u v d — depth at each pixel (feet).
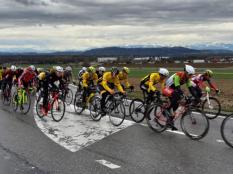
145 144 26.76
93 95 39.37
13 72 54.65
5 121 37.86
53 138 29.01
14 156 23.41
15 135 30.27
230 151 24.68
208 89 41.98
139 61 417.49
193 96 30.83
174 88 31.09
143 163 21.74
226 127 26.04
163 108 31.19
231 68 278.05
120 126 34.63
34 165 21.39
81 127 34.17
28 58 454.81
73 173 19.86
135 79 142.72
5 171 20.29
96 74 44.39
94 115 38.65
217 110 41.73
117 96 37.01
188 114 29.22
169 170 20.36
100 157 23.12
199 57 536.83
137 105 37.83
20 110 45.73
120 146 26.13
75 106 45.01
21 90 44.50
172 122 30.91
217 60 429.38
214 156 23.35
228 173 19.85
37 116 41.60
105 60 444.55
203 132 27.94
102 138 28.99
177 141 27.78
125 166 21.15
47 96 39.55
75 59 451.12
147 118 32.65
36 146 26.20
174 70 229.66
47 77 38.75
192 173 19.83
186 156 23.32
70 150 24.97
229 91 85.76
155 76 36.37
